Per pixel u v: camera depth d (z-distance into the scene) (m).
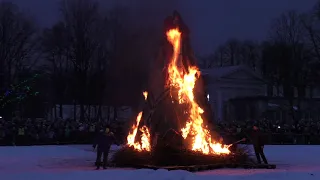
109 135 18.92
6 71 68.44
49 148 32.78
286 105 67.56
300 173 16.05
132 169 18.20
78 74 70.94
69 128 39.03
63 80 72.56
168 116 20.17
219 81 73.75
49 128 38.47
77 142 38.66
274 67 80.75
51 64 73.50
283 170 18.20
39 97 70.94
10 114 59.88
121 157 19.97
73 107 78.75
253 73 76.75
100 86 71.25
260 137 20.14
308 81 74.12
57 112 79.00
